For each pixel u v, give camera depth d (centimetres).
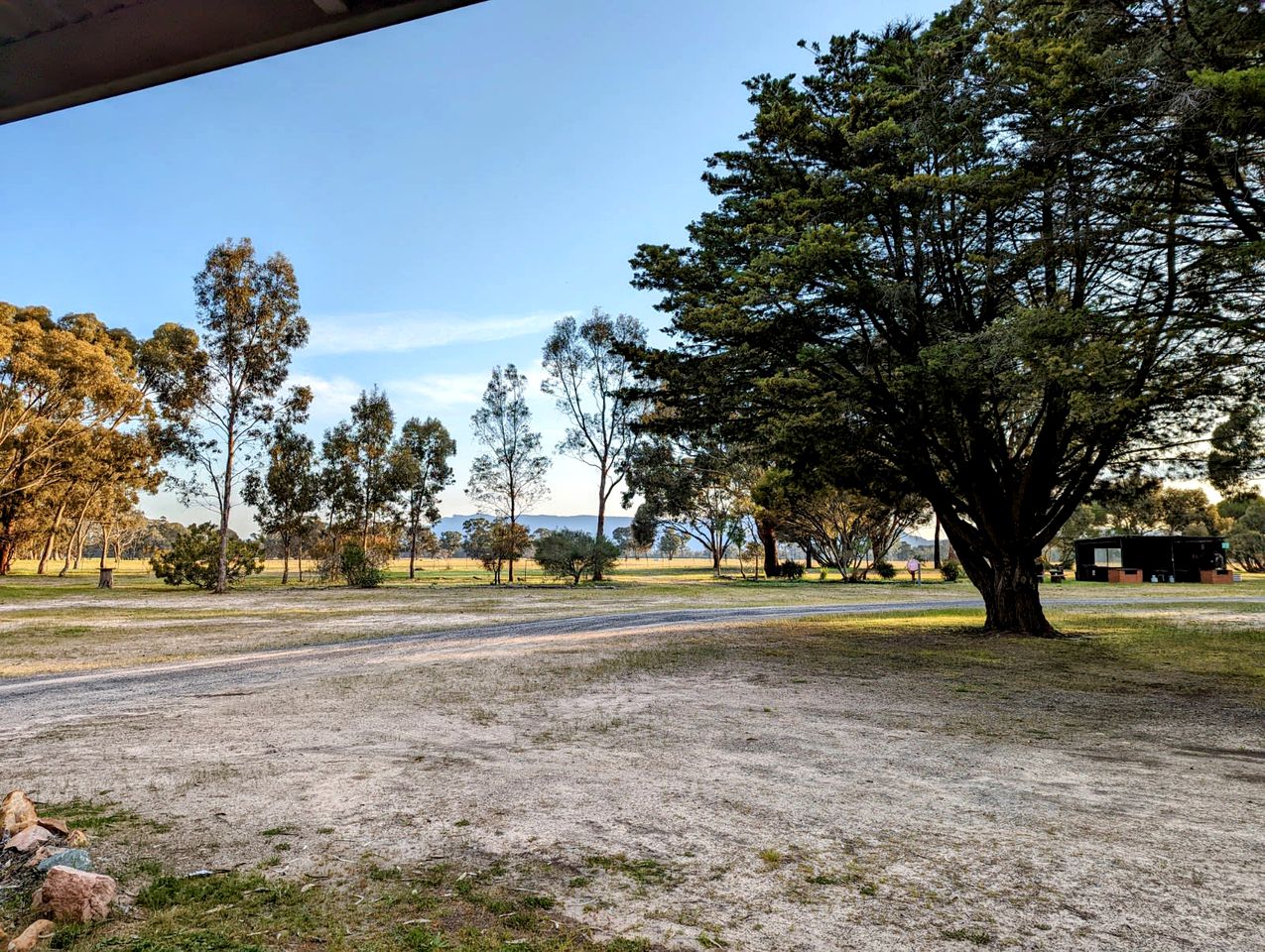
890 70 1348
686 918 331
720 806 491
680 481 5109
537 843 423
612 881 372
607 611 2441
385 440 5378
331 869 384
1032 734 728
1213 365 1292
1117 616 2216
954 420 1531
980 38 1309
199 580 4019
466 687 972
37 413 3894
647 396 1777
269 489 4669
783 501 4447
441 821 458
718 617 2189
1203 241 1041
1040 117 1180
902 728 746
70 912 326
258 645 1515
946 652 1388
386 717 780
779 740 687
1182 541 4547
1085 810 494
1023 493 1661
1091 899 355
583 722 757
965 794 526
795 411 1590
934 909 343
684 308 1634
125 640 1611
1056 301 1321
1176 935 320
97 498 6000
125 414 4138
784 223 1416
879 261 1532
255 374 3628
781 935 316
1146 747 682
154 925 321
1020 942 312
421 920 328
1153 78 939
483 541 5012
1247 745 693
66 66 283
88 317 4372
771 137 1522
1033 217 1404
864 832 446
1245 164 969
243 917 329
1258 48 852
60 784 534
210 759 608
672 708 834
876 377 1532
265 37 264
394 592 3666
